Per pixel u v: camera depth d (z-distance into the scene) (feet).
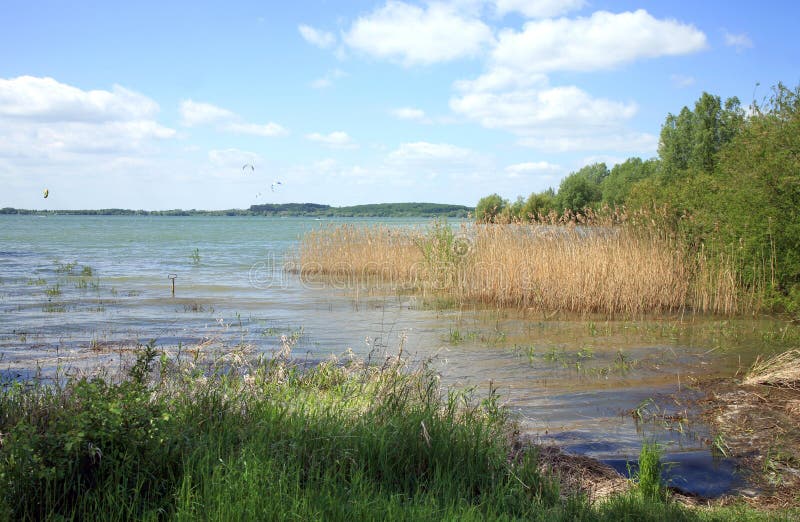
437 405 21.57
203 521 13.69
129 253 126.41
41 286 68.69
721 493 19.17
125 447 15.47
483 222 67.67
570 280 54.54
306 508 14.29
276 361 29.17
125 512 14.17
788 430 24.56
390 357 27.68
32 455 14.35
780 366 32.76
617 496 17.61
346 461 17.29
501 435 20.57
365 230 84.53
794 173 53.01
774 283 54.19
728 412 26.86
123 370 27.84
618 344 41.14
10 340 39.37
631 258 56.08
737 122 64.44
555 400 28.66
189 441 16.58
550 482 17.93
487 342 41.47
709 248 59.93
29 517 13.74
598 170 356.38
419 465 17.87
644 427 25.05
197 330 44.06
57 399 18.21
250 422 18.97
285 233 249.75
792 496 18.93
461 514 14.98
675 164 187.01
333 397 23.45
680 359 36.91
